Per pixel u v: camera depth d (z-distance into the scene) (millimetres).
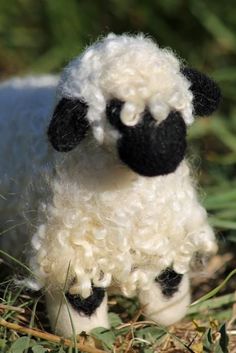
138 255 427
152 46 411
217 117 645
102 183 419
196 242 443
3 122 484
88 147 417
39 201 439
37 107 479
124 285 434
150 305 453
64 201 422
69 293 430
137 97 390
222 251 533
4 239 480
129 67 396
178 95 395
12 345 429
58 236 424
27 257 451
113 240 421
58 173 425
